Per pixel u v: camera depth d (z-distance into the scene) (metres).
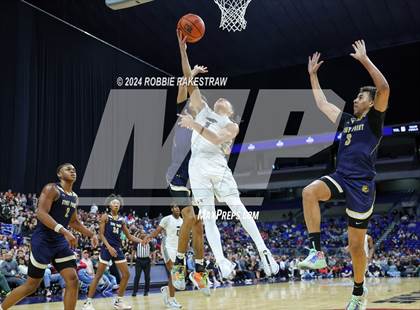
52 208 4.50
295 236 22.72
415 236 21.64
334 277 17.97
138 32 18.69
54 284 10.79
